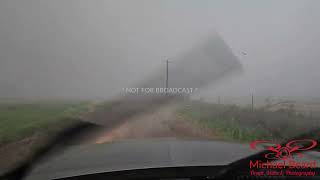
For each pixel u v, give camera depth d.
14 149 8.32
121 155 5.29
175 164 4.38
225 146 6.17
